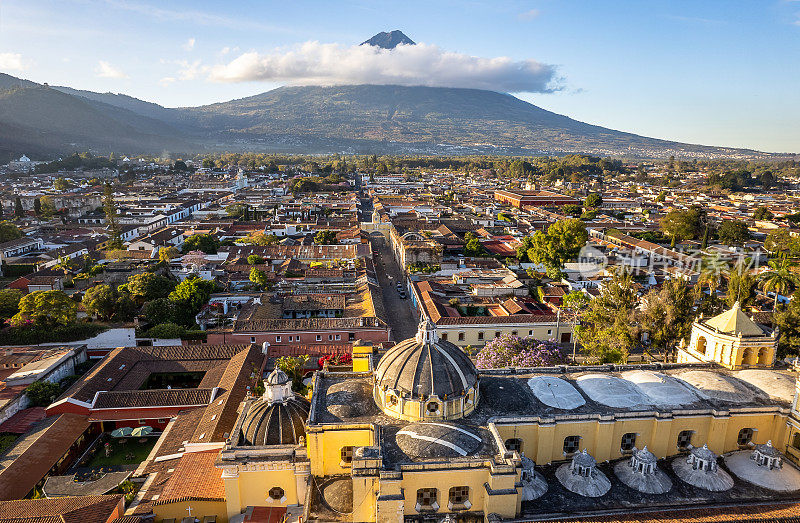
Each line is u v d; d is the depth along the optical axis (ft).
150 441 220.84
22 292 359.46
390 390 145.18
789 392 161.48
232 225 636.48
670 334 247.50
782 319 237.86
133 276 367.45
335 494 138.82
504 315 332.19
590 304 299.58
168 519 156.15
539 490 139.33
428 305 349.61
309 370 280.72
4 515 144.87
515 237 597.93
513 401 156.87
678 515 123.95
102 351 298.56
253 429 154.20
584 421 149.18
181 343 304.71
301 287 402.11
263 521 142.41
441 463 124.57
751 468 146.92
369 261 481.87
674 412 150.10
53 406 214.90
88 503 149.48
